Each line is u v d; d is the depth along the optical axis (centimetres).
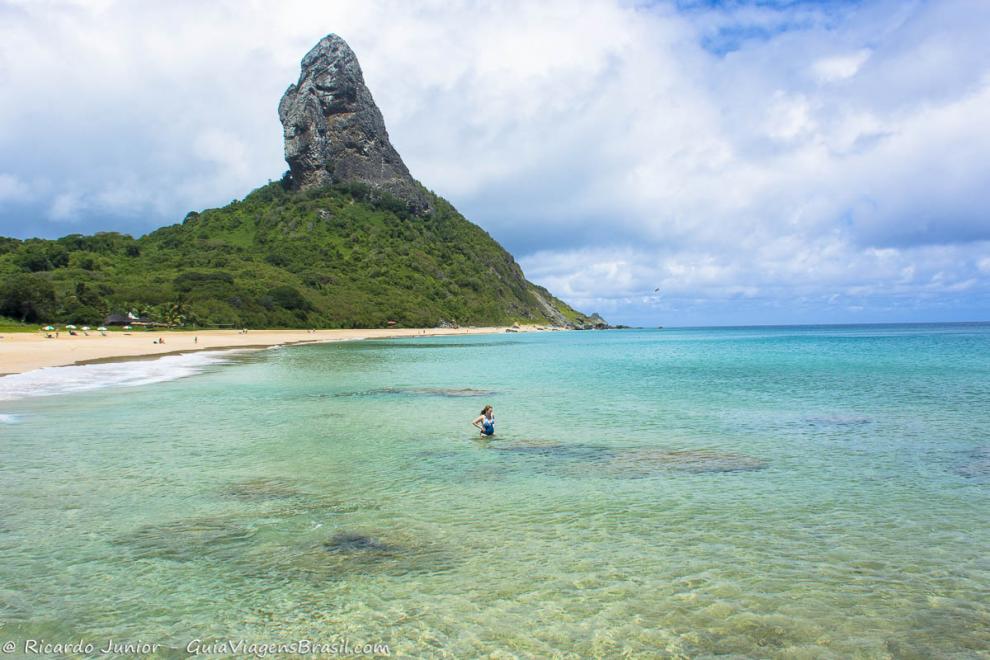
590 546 1110
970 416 2508
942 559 1052
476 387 3681
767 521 1244
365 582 959
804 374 4438
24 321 9931
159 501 1351
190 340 8756
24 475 1548
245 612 865
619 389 3572
